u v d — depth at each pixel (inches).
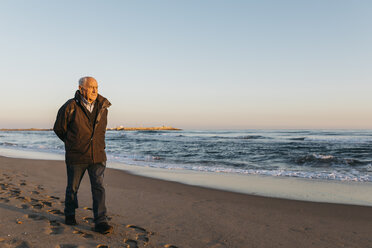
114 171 306.2
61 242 86.8
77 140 96.0
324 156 437.7
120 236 98.8
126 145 807.1
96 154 99.3
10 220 105.1
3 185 182.2
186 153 565.6
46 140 1205.1
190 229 113.9
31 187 182.2
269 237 108.7
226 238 105.4
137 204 154.4
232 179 262.1
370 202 174.6
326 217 141.0
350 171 327.9
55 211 122.6
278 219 135.5
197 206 156.1
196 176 278.7
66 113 93.8
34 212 118.8
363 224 129.8
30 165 325.1
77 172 99.7
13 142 1021.2
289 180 259.0
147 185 224.1
